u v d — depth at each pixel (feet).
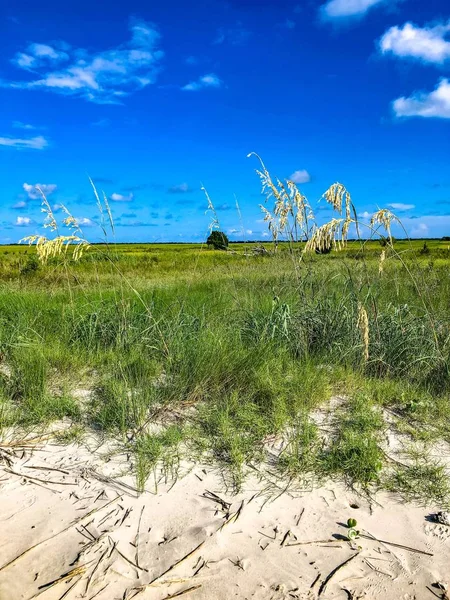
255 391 14.73
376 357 17.06
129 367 16.43
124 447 12.37
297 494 10.49
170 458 11.78
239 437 12.35
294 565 8.47
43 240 18.54
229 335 18.97
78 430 13.10
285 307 19.94
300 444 12.19
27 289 35.37
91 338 19.36
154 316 21.86
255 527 9.45
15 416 13.61
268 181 19.94
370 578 8.18
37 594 7.82
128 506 10.07
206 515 9.79
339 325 18.80
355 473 11.02
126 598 7.77
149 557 8.64
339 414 14.01
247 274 31.68
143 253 95.66
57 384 16.19
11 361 17.85
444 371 16.07
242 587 7.99
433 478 10.94
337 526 9.48
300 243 21.49
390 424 13.57
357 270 22.72
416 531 9.33
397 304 23.29
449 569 8.36
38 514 9.80
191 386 15.19
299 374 15.66
